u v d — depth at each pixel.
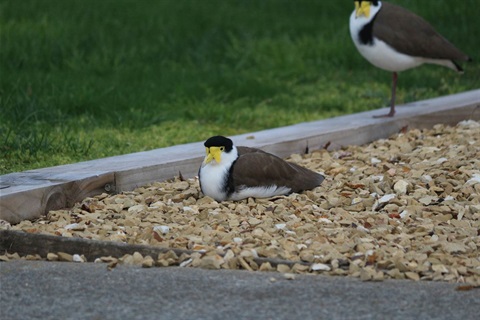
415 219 10.53
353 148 14.40
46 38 20.97
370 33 15.89
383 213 10.77
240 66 20.97
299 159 13.48
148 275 8.67
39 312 7.74
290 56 21.34
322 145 14.27
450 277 8.60
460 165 12.59
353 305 7.87
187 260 9.05
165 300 7.99
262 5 27.19
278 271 8.82
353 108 17.91
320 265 8.84
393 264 8.79
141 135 15.45
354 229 9.99
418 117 15.77
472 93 17.94
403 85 19.66
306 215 10.62
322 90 19.45
